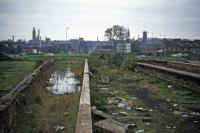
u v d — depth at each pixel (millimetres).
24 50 98875
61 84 21625
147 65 30953
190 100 15164
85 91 13133
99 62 44125
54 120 10531
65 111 11977
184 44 78000
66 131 9117
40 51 107938
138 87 20578
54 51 108188
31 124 9984
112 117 10641
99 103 13094
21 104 11172
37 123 10133
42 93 16172
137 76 28688
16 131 9117
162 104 14133
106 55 54125
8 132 8492
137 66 35250
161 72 24953
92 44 155875
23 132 9086
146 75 29469
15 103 9781
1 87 15023
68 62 51406
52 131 9156
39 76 20766
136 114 11898
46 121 10438
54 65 43688
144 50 85375
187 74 18812
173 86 20141
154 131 9352
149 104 14133
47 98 15125
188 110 12742
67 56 73188
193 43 78562
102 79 24047
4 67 32281
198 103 14344
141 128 9688
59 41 156625
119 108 13055
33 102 13422
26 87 12922
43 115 11383
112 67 37969
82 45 149625
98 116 10133
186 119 11070
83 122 7551
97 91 16906
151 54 76875
